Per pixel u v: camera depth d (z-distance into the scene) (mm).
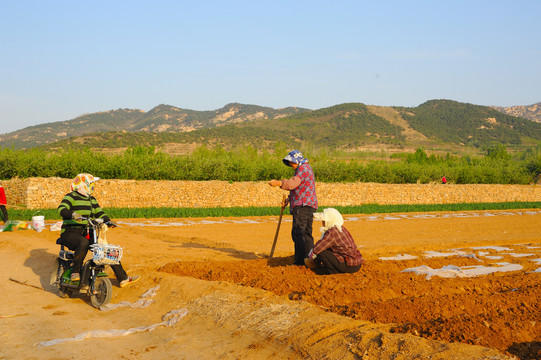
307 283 7578
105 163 28641
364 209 27953
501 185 40344
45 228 16250
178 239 14805
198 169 31219
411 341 4695
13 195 25328
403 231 17781
